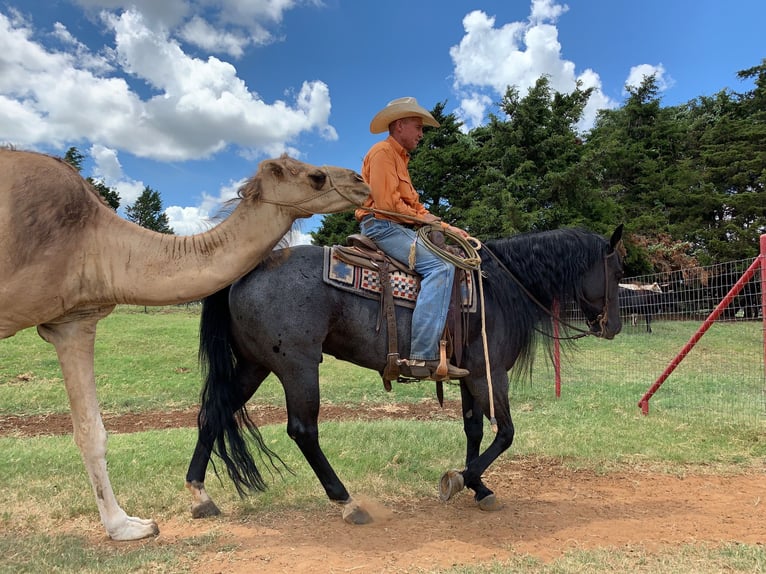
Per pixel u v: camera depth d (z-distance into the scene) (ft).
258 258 11.38
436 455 17.99
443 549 11.14
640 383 31.94
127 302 11.11
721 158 100.12
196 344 46.42
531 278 14.60
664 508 13.73
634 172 104.01
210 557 10.64
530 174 75.10
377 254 12.95
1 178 10.10
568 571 10.02
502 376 13.61
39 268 10.05
